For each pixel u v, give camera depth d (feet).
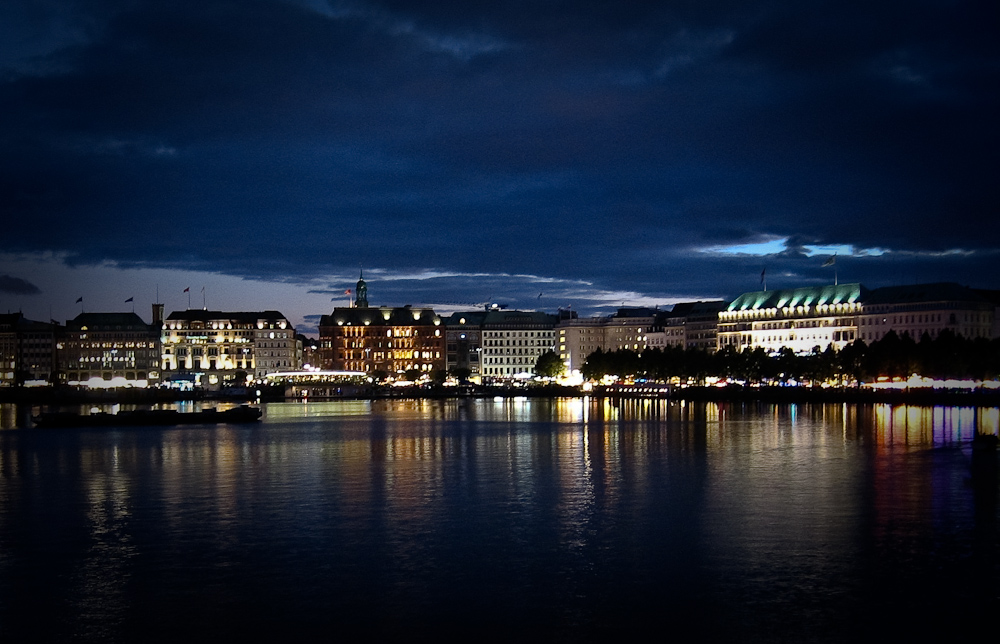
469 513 259.39
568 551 215.92
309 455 409.49
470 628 167.94
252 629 168.45
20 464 380.17
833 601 179.52
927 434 476.13
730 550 214.90
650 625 168.76
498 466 359.87
